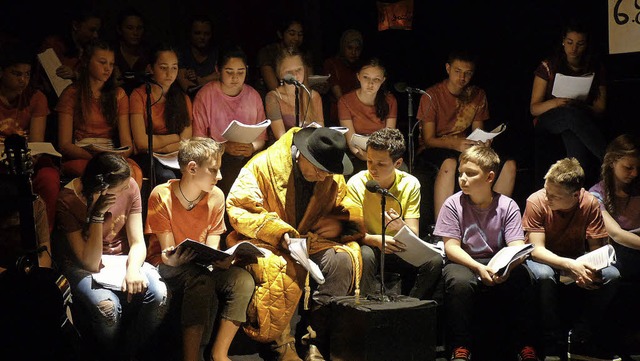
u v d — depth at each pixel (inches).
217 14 265.7
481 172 176.9
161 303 160.4
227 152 201.9
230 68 208.2
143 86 205.3
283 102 217.6
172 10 261.9
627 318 188.1
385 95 226.4
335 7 263.7
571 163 177.8
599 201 187.3
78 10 245.4
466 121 229.0
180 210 169.3
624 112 224.8
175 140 205.2
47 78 215.3
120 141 204.4
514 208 180.2
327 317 172.2
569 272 174.6
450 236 179.9
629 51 214.8
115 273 160.2
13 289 134.6
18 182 142.3
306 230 175.8
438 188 215.8
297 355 171.9
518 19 249.0
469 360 172.6
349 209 178.1
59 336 134.9
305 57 225.1
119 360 162.4
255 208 170.6
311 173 170.9
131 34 228.1
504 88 249.6
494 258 172.7
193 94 224.1
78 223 161.5
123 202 165.5
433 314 163.2
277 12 266.2
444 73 258.2
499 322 183.3
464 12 254.8
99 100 201.6
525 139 243.0
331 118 235.8
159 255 170.9
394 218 181.3
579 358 180.1
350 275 171.3
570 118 215.6
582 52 222.1
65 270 161.0
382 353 159.2
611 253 171.9
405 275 184.7
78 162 194.7
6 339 133.7
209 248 155.3
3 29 232.4
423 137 227.8
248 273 163.2
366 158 194.4
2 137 195.5
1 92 196.2
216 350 161.9
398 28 253.6
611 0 215.2
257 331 165.6
